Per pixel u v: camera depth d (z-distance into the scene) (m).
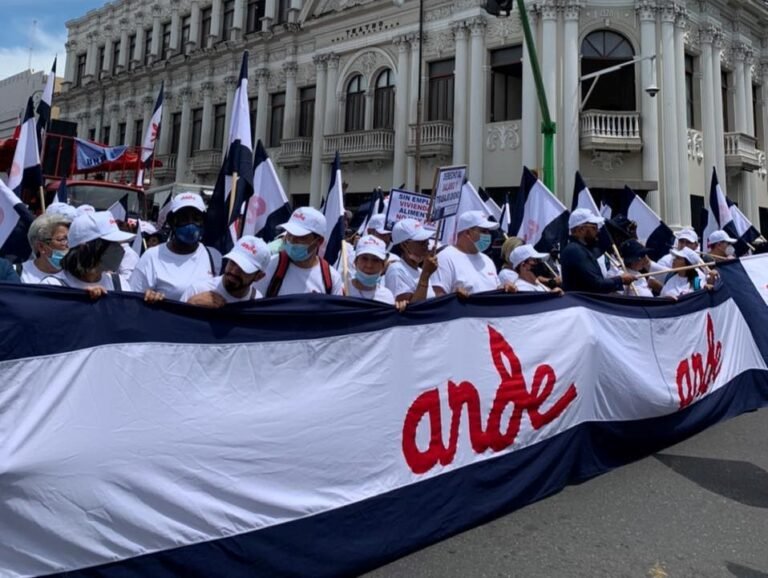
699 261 7.18
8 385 2.37
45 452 2.40
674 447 5.50
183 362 2.80
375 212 10.41
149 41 32.38
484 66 19.69
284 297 3.17
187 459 2.75
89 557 2.48
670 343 5.60
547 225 7.26
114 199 14.44
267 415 3.00
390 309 3.59
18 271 3.82
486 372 4.05
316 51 23.83
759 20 22.73
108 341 2.62
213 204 4.75
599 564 3.45
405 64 21.27
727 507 4.23
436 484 3.69
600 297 5.07
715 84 20.33
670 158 18.36
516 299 4.39
